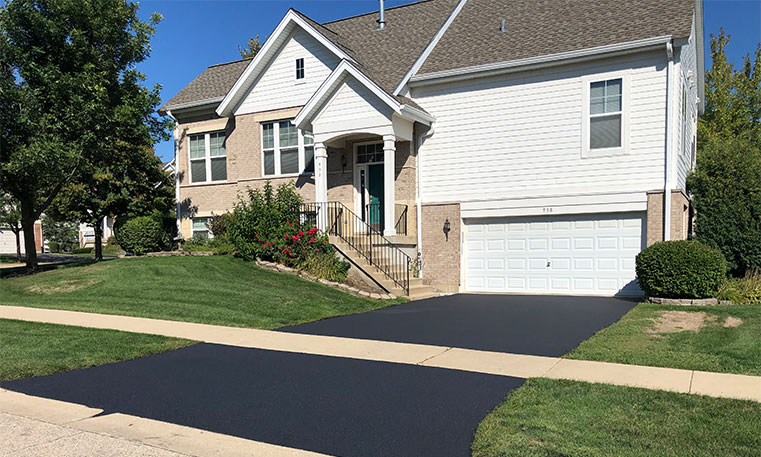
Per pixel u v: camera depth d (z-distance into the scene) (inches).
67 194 852.6
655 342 334.6
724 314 410.9
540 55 582.9
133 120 710.5
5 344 340.2
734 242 598.5
